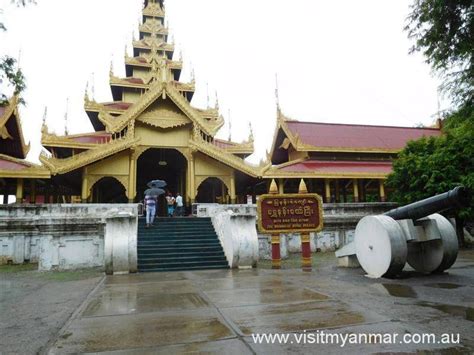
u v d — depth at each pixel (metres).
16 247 20.52
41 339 5.43
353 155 33.09
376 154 33.50
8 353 4.85
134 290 9.60
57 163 24.11
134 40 44.47
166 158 34.25
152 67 40.03
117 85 38.19
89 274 14.34
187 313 6.70
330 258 19.03
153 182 21.12
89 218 17.77
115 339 5.23
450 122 13.06
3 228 20.47
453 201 9.95
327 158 32.56
